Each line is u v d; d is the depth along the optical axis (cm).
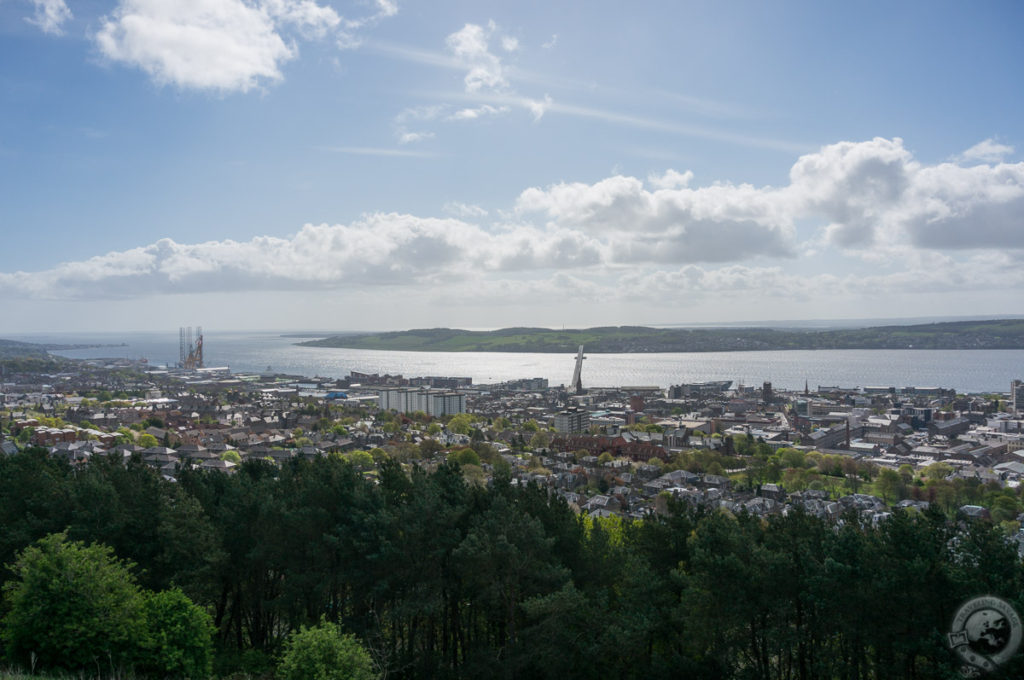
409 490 8000
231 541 7800
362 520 6969
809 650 6000
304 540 7338
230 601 9562
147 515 7319
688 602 6009
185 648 5691
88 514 7081
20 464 8281
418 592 6688
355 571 6838
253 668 7081
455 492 7650
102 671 5216
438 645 8056
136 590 5894
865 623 5444
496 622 7375
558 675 6147
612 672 6353
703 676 6031
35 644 5212
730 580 5866
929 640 5041
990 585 5012
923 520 5756
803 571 5834
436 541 6869
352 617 7200
